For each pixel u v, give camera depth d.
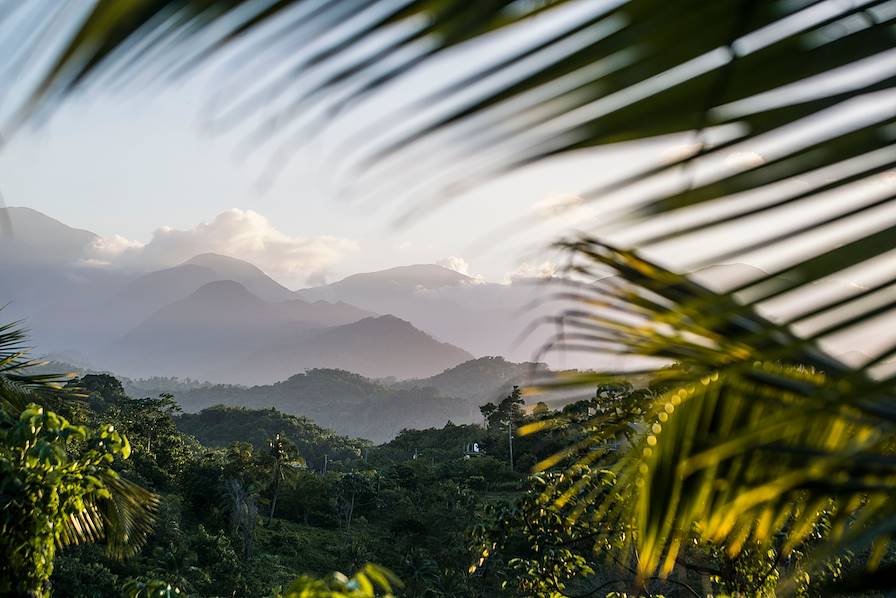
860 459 0.78
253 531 56.16
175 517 53.56
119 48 0.31
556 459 1.60
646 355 0.93
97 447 6.69
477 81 0.40
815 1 0.44
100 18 0.30
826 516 3.81
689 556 4.85
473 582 41.00
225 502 60.06
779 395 1.35
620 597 5.83
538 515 6.63
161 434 75.88
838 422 1.22
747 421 1.39
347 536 65.31
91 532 7.36
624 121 0.41
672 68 0.42
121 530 7.44
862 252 0.46
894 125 0.45
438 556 52.09
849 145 0.45
